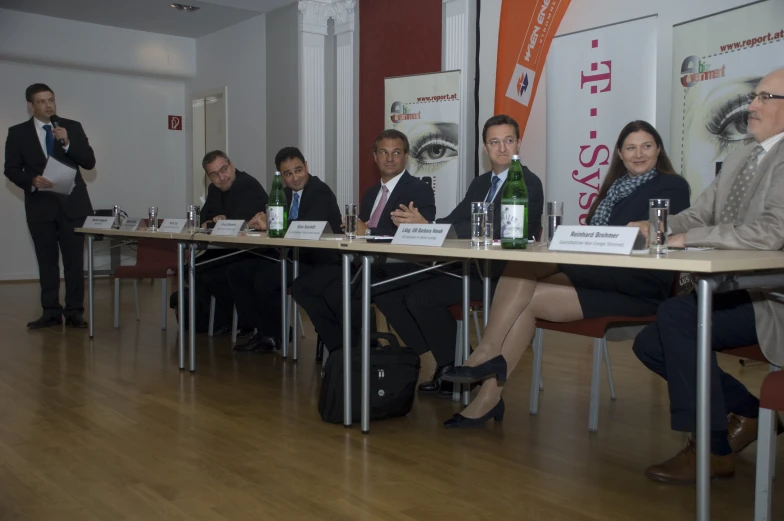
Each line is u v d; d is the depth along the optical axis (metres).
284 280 4.01
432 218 3.54
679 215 2.38
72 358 3.98
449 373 2.48
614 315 2.56
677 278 2.64
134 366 3.79
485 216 2.30
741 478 2.20
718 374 1.97
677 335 1.97
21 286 7.61
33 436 2.57
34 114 4.88
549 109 4.86
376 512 1.93
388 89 5.89
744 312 1.98
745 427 2.21
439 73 5.61
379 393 2.75
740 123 3.84
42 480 2.14
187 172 9.20
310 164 7.31
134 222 4.35
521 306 2.52
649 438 2.62
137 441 2.53
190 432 2.64
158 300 6.58
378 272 3.35
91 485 2.11
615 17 4.89
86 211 5.03
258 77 7.84
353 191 7.22
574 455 2.41
